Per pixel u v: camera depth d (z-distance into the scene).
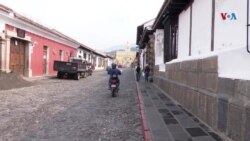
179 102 12.20
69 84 23.58
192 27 11.71
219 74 7.17
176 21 15.70
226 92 6.61
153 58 26.19
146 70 27.44
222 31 8.12
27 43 27.89
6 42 23.03
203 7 10.10
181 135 7.05
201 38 10.30
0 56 22.41
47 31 32.19
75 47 48.88
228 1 7.74
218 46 8.45
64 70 30.27
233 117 6.08
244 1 6.78
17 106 11.77
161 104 12.34
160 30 22.36
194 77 9.63
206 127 7.88
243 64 6.45
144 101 13.29
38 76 30.47
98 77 35.34
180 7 13.72
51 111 10.81
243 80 5.70
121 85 23.91
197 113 9.12
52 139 7.07
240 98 5.82
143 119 9.03
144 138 7.18
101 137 7.36
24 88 19.05
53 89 19.02
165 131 7.48
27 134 7.50
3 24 22.48
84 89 19.55
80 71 31.62
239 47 6.73
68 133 7.69
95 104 12.84
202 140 6.58
